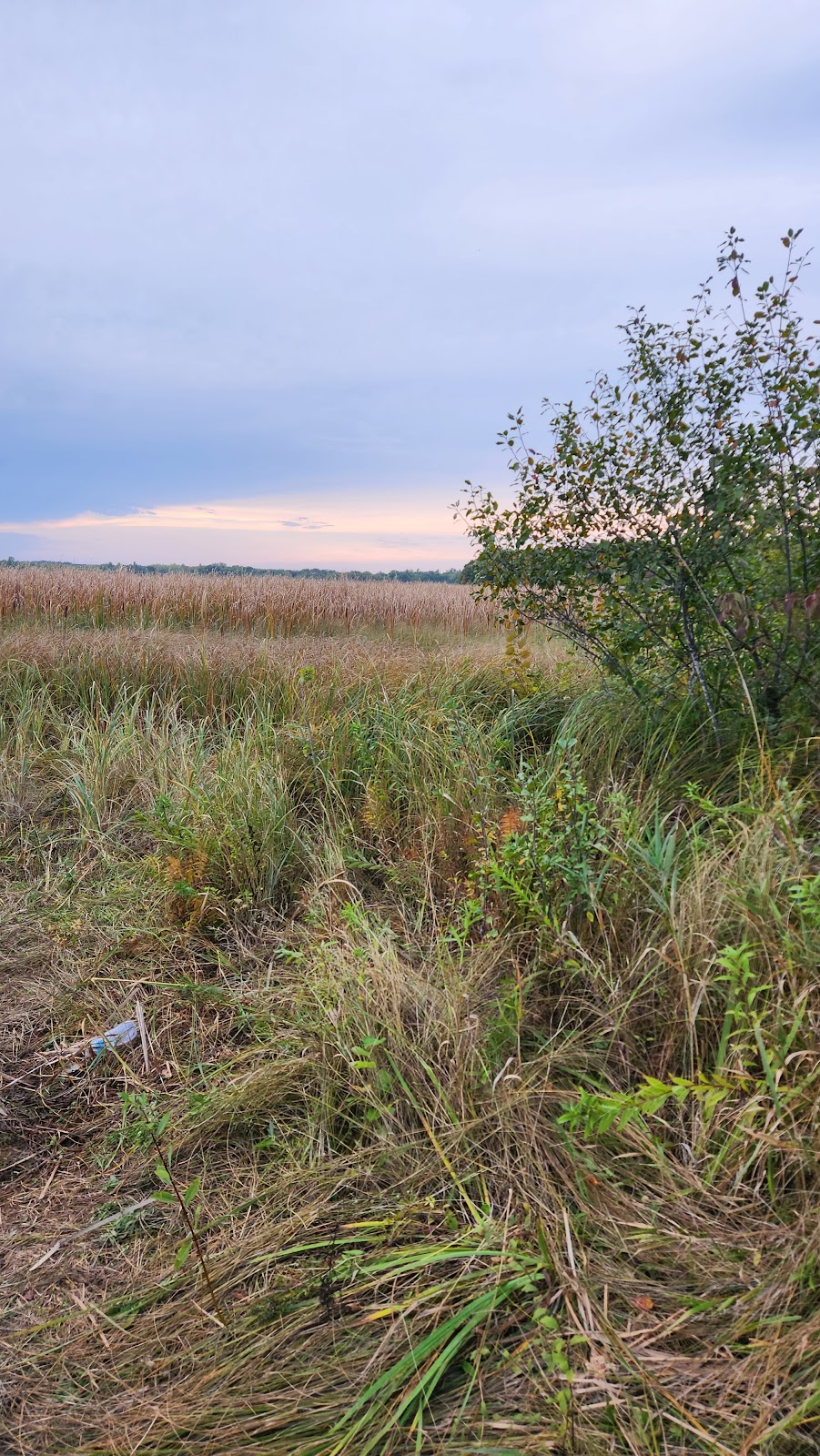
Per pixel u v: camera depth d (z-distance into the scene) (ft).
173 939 11.44
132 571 50.31
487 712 19.27
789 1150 6.02
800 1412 4.53
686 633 14.01
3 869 14.06
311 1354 5.48
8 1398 5.41
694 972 7.75
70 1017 9.91
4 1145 7.94
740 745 13.03
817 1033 6.73
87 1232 6.81
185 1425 5.08
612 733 14.61
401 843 13.23
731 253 12.20
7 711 20.80
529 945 9.32
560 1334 5.27
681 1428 4.70
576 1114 6.24
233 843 12.62
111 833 14.96
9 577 45.09
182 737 18.08
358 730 15.88
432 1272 5.90
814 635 12.83
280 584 52.39
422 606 51.37
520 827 10.55
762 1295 5.31
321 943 10.19
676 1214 6.16
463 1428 4.87
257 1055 8.90
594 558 14.46
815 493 12.32
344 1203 6.77
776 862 8.59
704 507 13.19
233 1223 6.77
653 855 9.20
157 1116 8.15
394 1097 7.63
